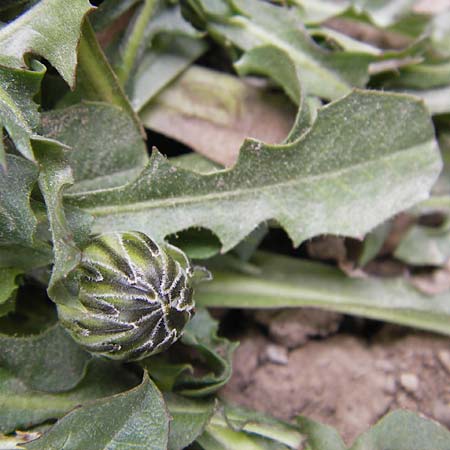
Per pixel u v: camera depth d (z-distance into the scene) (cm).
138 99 7
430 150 7
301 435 7
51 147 6
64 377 6
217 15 8
